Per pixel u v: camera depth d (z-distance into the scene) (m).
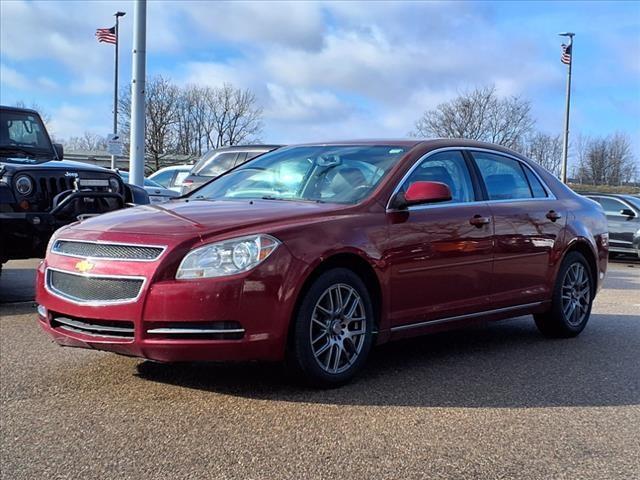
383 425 3.91
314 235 4.32
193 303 3.94
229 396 4.35
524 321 7.28
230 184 5.73
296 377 4.39
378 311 4.73
